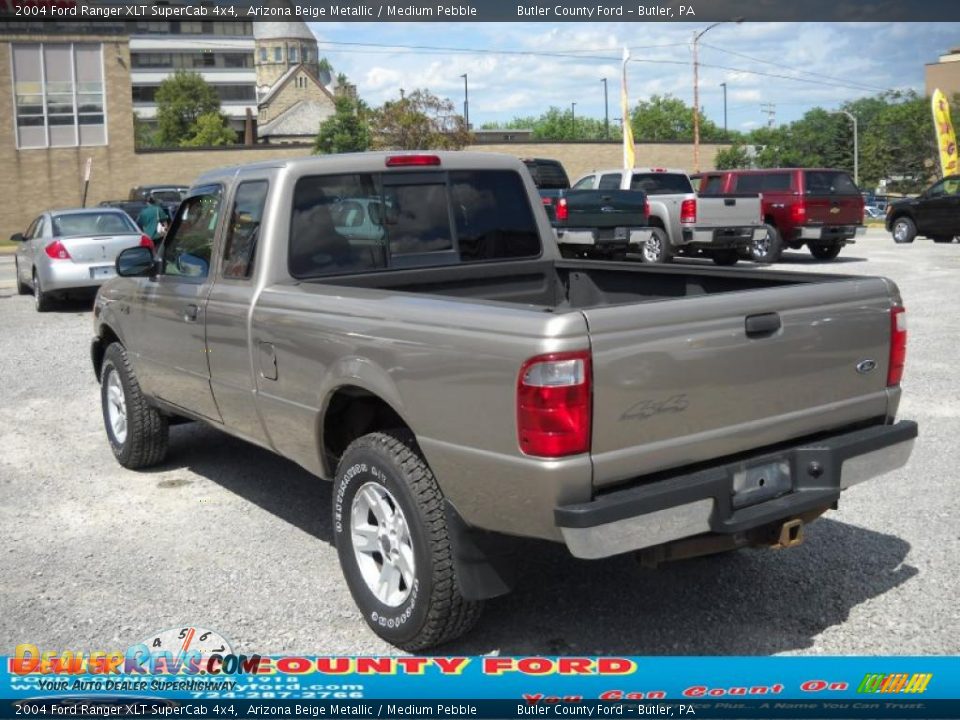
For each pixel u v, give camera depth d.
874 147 86.69
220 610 4.45
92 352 7.05
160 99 98.00
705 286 5.01
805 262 20.23
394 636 4.00
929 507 5.50
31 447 7.28
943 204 24.23
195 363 5.45
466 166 5.49
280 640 4.16
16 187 43.88
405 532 3.92
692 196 17.98
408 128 47.94
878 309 4.20
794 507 3.76
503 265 5.54
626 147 32.50
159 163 46.59
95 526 5.57
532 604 4.43
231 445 7.21
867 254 21.88
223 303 5.07
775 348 3.80
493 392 3.46
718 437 3.67
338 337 4.18
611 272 5.49
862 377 4.17
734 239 18.61
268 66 137.50
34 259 14.88
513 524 3.50
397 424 4.40
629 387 3.41
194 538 5.35
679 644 4.04
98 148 45.22
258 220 4.93
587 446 3.35
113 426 6.80
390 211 5.20
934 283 15.32
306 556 5.07
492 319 3.50
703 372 3.59
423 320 3.77
